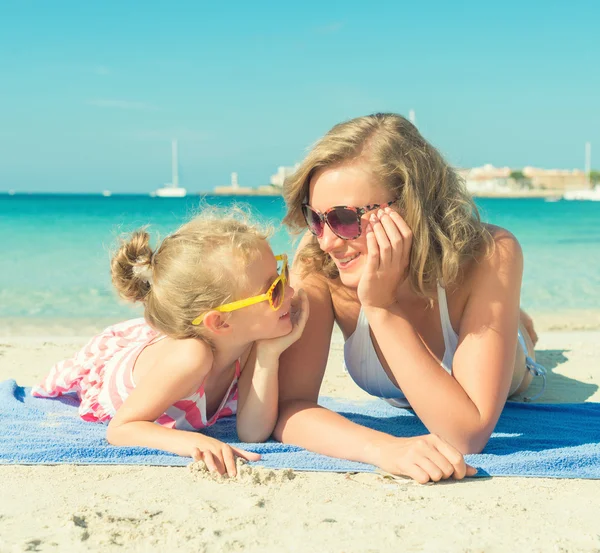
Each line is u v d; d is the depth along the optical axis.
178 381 2.75
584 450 2.74
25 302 9.15
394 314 2.67
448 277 2.71
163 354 2.92
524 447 2.84
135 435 2.73
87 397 3.36
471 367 2.66
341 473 2.50
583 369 5.04
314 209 2.77
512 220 36.25
